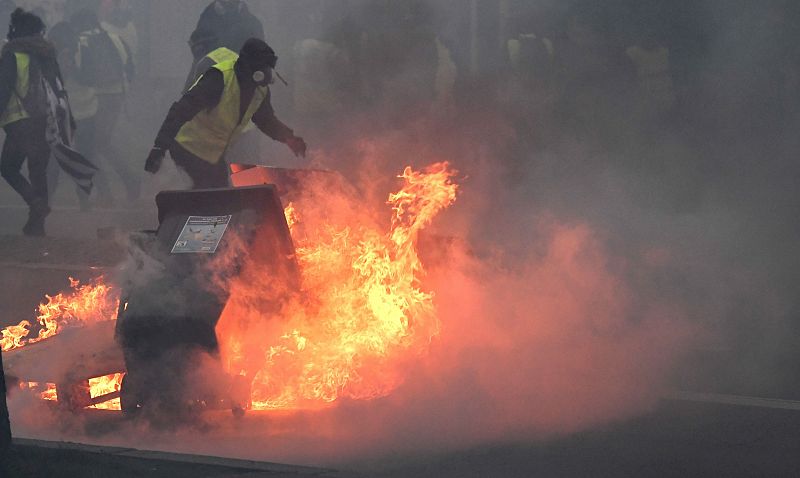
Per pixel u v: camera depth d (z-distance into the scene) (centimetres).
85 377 1351
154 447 1260
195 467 1082
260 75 1830
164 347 1310
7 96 2769
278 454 1236
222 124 1850
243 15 2783
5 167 2802
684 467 1226
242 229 1351
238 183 1580
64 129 2848
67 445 1139
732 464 1238
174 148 1845
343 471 1088
